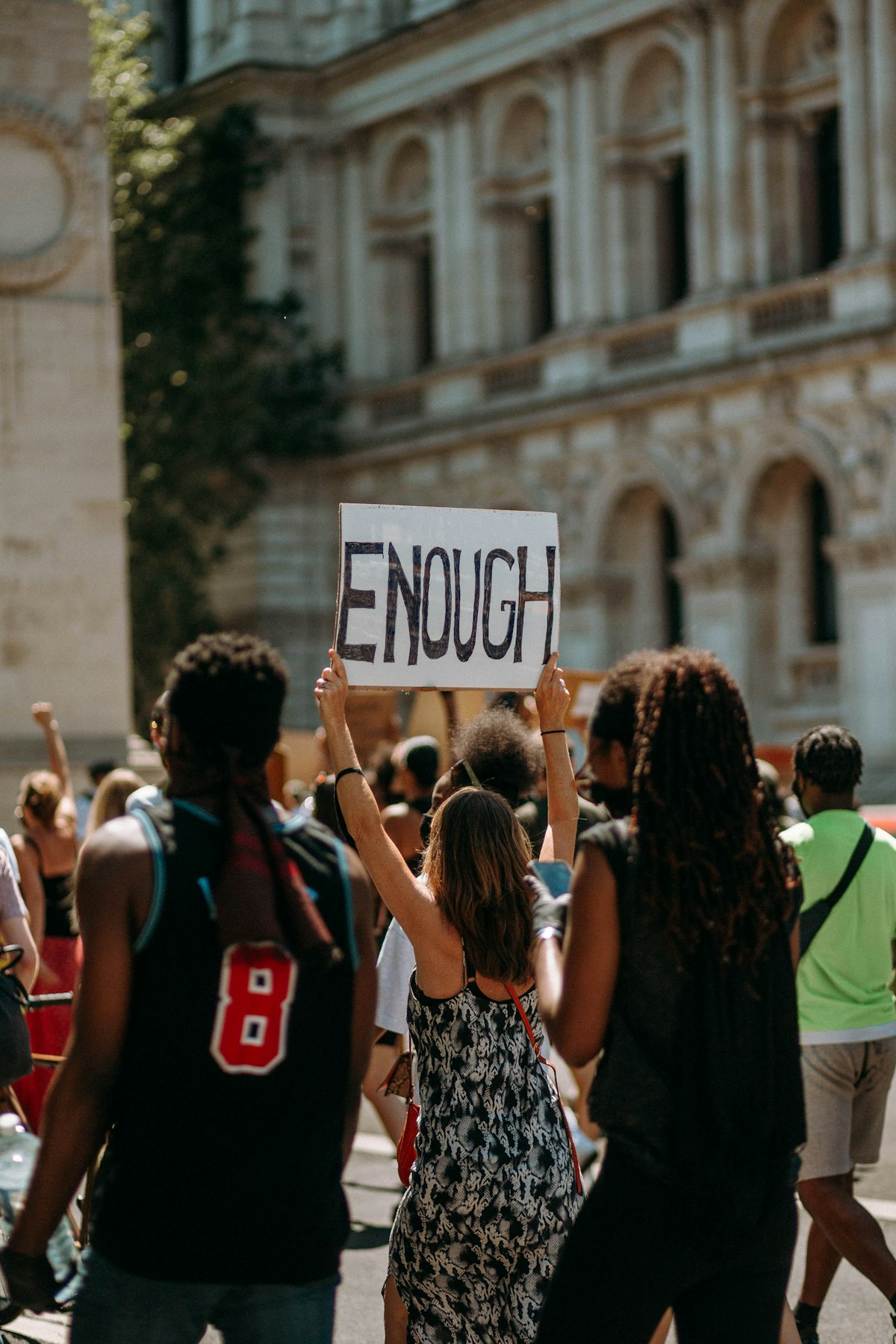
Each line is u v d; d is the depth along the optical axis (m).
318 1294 4.37
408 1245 5.86
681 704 4.71
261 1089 4.25
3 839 7.70
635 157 41.31
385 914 11.48
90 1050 4.23
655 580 41.53
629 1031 4.66
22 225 20.77
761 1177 4.60
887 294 35.31
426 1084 5.92
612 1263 4.59
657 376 39.28
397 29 45.22
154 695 43.62
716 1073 4.59
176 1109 4.22
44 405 20.75
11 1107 8.35
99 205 21.09
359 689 6.29
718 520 38.75
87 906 4.26
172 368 43.06
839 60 36.75
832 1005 7.54
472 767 7.25
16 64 20.77
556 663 6.54
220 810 4.37
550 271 44.69
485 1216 5.71
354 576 6.28
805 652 37.97
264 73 47.16
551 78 42.41
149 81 48.44
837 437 36.16
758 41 38.22
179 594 43.47
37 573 20.64
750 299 37.81
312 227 48.00
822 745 7.85
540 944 4.99
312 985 4.32
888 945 7.69
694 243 39.31
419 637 6.34
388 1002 7.32
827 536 38.41
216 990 4.23
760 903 4.66
